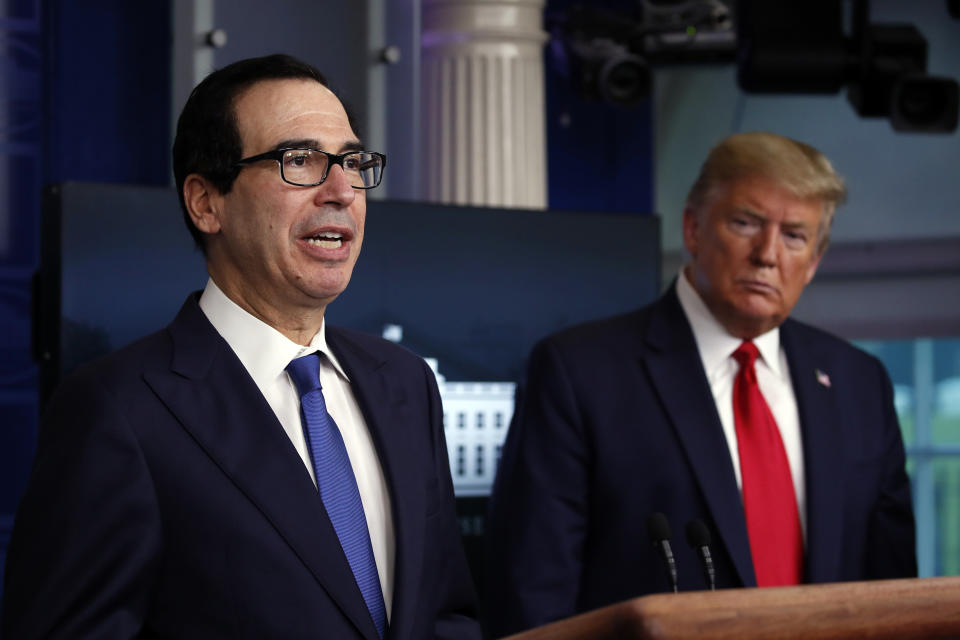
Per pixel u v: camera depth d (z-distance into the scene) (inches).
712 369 88.0
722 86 221.1
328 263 57.1
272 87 57.9
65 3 145.9
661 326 89.7
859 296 217.0
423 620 56.8
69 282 98.0
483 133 153.0
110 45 148.5
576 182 210.1
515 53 154.7
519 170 154.3
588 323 93.0
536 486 85.5
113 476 51.7
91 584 50.3
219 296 59.1
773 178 83.6
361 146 59.3
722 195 85.3
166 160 150.8
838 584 35.6
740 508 82.9
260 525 53.2
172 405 54.3
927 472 239.8
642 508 84.4
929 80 169.8
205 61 135.2
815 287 219.5
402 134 145.5
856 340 217.5
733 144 86.7
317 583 53.4
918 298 213.2
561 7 203.9
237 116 57.4
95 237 99.0
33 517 52.0
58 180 145.6
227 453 54.0
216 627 52.1
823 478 84.4
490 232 116.1
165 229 101.5
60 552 50.5
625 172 215.5
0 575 141.9
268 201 56.3
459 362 113.8
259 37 138.2
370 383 61.4
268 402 57.3
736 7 180.9
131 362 55.6
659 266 123.9
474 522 113.5
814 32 175.3
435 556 59.6
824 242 88.3
